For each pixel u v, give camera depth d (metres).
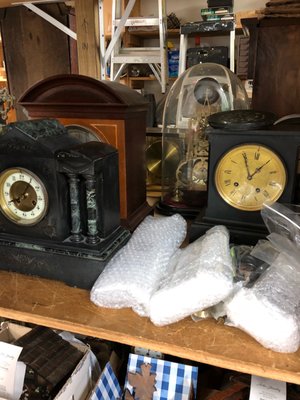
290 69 1.06
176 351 0.58
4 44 1.44
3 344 0.77
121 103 0.79
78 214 0.71
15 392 0.77
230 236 0.80
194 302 0.60
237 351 0.57
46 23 1.45
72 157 0.66
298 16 1.00
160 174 1.23
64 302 0.69
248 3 2.78
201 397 0.85
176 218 0.93
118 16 1.66
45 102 0.86
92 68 1.25
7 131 0.67
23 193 0.73
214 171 0.80
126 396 0.83
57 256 0.72
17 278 0.76
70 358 0.84
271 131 0.74
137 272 0.69
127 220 0.90
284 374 0.53
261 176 0.77
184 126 1.09
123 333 0.60
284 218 0.70
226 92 1.09
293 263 0.65
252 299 0.57
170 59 2.52
